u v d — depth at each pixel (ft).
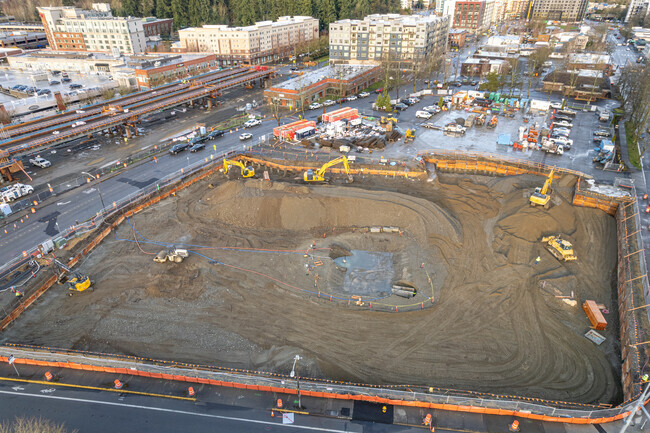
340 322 139.13
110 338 133.69
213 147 279.49
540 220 182.09
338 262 171.94
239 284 156.97
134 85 418.92
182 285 155.43
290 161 250.78
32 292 151.02
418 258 168.76
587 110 343.46
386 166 243.19
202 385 114.83
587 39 590.14
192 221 198.18
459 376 119.44
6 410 107.34
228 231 190.90
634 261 158.81
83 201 211.61
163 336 134.10
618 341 132.05
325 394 110.52
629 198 198.39
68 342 132.16
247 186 213.05
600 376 120.16
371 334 134.00
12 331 136.67
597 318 135.85
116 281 158.81
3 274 159.53
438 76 462.60
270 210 196.75
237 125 324.60
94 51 540.93
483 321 138.10
